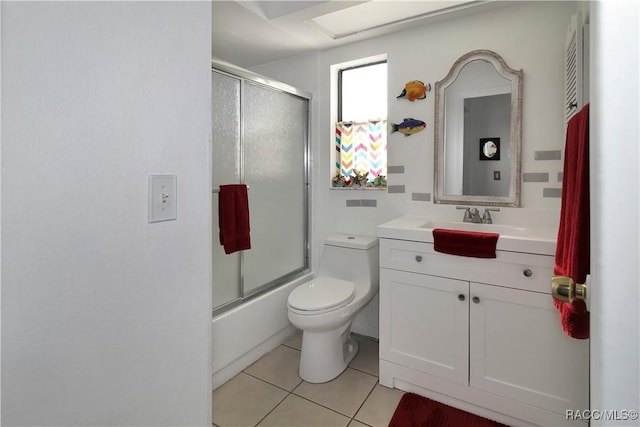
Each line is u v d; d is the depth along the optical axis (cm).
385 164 246
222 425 162
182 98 89
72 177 67
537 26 188
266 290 232
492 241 157
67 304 68
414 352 182
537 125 189
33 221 62
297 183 259
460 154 210
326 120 259
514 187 195
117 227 75
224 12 195
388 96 234
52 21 63
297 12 193
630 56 40
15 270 60
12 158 59
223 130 194
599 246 42
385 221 240
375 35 233
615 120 40
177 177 88
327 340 196
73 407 70
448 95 212
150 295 83
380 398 181
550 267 147
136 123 78
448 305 172
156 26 82
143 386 83
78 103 68
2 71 57
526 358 154
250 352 214
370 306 252
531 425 155
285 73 274
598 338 42
